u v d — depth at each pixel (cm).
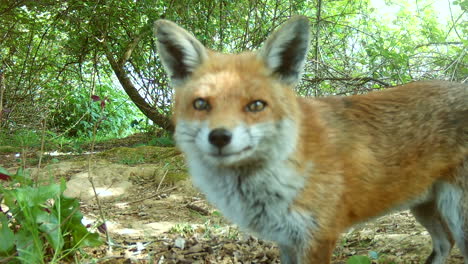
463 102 86
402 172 85
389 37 171
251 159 79
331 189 80
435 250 93
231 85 78
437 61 156
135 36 242
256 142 77
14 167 172
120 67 250
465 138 85
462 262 96
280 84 82
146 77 258
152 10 218
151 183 153
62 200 92
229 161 76
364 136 84
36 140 240
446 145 85
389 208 87
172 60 85
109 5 229
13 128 275
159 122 255
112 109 359
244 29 223
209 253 99
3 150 221
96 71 272
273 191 80
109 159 189
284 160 79
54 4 234
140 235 109
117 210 126
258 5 217
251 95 77
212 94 78
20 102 279
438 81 91
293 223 80
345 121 84
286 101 80
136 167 164
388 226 113
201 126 78
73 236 93
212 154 76
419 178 86
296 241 82
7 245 85
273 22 199
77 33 244
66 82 315
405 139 85
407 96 87
